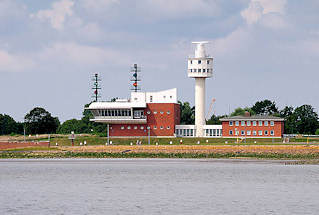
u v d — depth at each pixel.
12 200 121.94
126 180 151.88
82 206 115.19
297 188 137.12
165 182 147.75
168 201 120.38
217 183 145.75
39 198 124.25
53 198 124.19
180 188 137.75
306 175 160.25
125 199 122.69
